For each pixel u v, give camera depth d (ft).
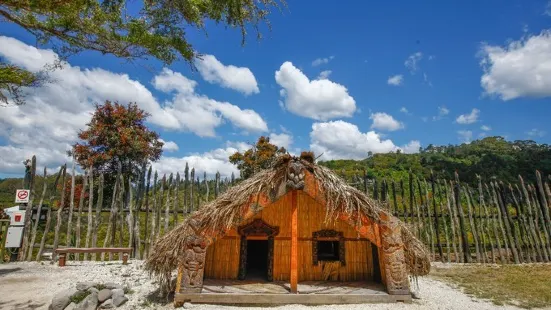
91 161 47.16
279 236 22.88
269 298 18.97
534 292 24.03
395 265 19.86
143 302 19.69
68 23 13.37
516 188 41.75
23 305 19.26
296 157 20.71
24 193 34.78
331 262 22.86
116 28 13.91
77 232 34.71
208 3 14.83
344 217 20.43
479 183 40.88
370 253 23.20
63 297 18.17
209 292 19.17
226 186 39.52
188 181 38.70
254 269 25.95
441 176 86.63
